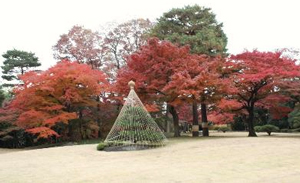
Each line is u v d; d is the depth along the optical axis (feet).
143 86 60.90
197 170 28.63
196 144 45.98
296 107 78.23
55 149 50.03
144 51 60.18
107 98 85.71
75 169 31.68
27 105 69.31
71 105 76.28
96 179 26.27
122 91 61.52
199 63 63.62
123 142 46.03
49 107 67.46
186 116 109.40
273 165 29.78
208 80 54.80
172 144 48.08
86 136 92.68
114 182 24.93
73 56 99.60
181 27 79.00
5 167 35.01
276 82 61.87
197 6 78.64
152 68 59.00
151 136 46.06
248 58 64.85
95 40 98.99
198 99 58.29
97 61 99.19
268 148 39.60
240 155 35.60
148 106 66.59
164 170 29.07
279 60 62.44
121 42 99.14
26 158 42.11
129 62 61.93
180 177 25.86
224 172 27.37
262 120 115.96
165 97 63.31
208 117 119.96
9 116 80.89
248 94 70.49
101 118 88.63
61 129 87.81
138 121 47.21
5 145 92.89
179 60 59.62
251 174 26.23
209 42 72.43
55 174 29.45
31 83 65.87
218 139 52.90
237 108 71.36
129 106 48.83
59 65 70.23
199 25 77.97
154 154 39.50
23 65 115.03
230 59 65.87
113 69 96.63
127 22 98.63
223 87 58.95
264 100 71.41
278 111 73.10
